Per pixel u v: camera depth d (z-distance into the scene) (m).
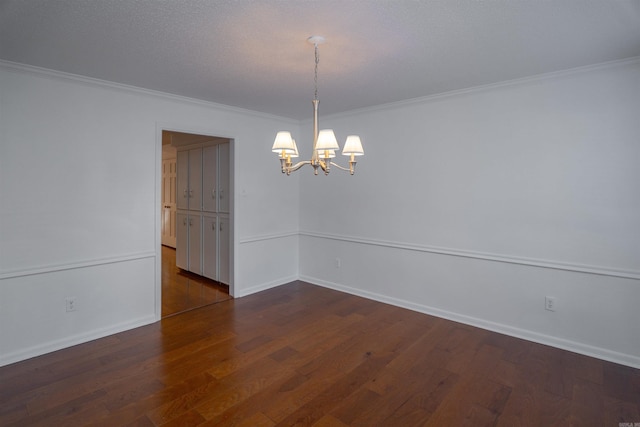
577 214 2.88
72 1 1.77
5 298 2.70
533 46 2.37
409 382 2.49
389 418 2.11
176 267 5.98
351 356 2.86
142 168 3.43
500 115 3.23
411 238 3.88
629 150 2.65
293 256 5.04
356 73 2.91
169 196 7.62
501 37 2.22
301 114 4.53
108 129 3.19
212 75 2.96
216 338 3.20
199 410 2.17
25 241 2.78
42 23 2.02
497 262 3.31
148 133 3.46
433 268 3.73
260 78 3.04
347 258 4.51
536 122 3.04
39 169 2.83
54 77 2.86
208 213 4.99
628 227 2.68
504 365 2.72
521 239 3.17
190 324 3.52
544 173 3.03
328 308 3.96
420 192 3.79
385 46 2.36
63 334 2.99
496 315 3.33
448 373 2.61
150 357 2.83
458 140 3.49
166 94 3.51
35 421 2.05
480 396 2.32
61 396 2.30
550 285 3.03
